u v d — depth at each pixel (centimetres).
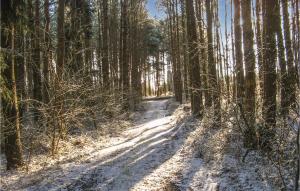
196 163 1066
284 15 1362
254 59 1052
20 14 1048
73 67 1848
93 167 1072
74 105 1415
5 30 1009
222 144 1139
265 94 996
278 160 799
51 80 1267
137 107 3058
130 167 1066
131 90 2809
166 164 1086
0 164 1141
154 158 1169
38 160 1162
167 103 3403
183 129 1633
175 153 1218
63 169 1055
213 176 934
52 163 1129
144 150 1298
